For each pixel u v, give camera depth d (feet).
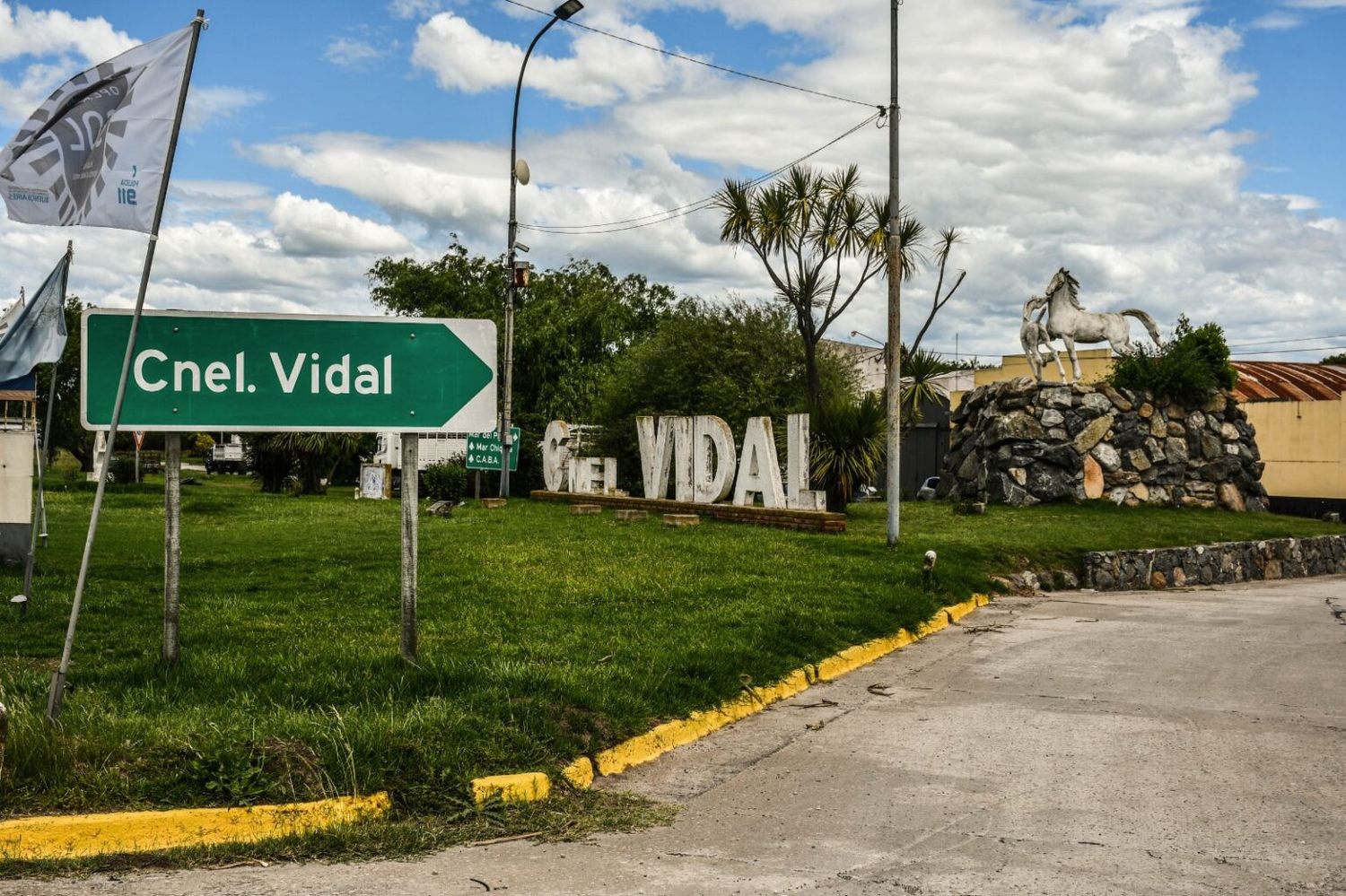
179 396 24.82
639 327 182.70
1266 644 40.91
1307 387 124.26
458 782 20.34
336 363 25.71
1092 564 61.46
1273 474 115.34
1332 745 25.59
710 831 19.53
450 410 26.35
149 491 106.01
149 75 22.06
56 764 18.61
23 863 16.49
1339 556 80.94
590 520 71.77
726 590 41.73
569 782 21.70
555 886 16.57
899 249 57.26
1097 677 34.04
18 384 38.22
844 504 75.36
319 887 16.19
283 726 21.04
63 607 34.47
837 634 36.99
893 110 57.11
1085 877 17.15
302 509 81.46
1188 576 66.85
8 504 41.96
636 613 36.52
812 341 86.79
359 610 35.96
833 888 16.65
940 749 25.26
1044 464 82.74
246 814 18.31
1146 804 21.07
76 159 21.90
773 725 27.61
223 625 32.65
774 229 84.07
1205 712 29.14
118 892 15.65
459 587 41.09
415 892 16.15
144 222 21.94
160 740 19.95
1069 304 85.20
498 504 87.20
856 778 22.99
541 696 24.56
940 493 91.61
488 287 175.94
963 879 17.06
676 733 25.50
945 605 46.42
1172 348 87.86
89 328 24.27
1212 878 17.13
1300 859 18.03
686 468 75.66
